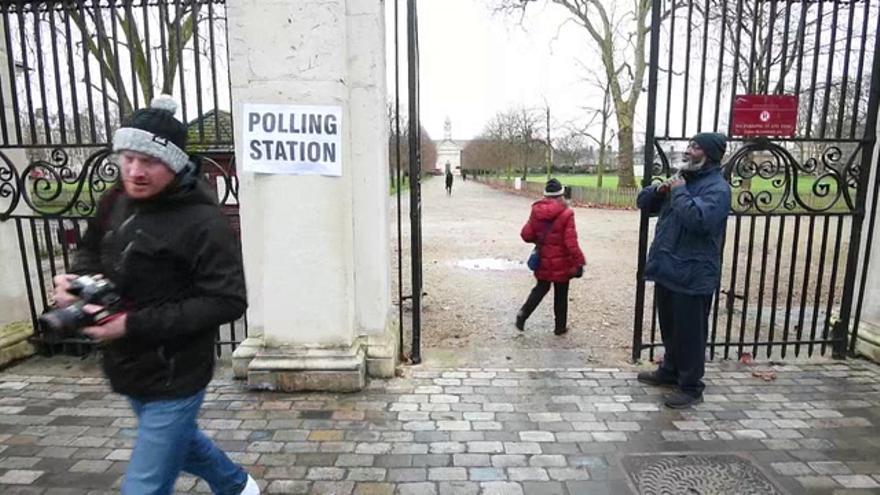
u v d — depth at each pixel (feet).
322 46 12.05
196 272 6.44
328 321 13.10
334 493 9.21
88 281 6.24
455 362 15.14
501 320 20.08
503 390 13.24
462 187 166.40
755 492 9.27
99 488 9.37
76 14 15.93
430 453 10.44
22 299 15.62
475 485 9.46
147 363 6.49
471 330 18.72
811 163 14.06
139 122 6.21
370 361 13.66
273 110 12.25
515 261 33.47
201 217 6.47
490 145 175.22
